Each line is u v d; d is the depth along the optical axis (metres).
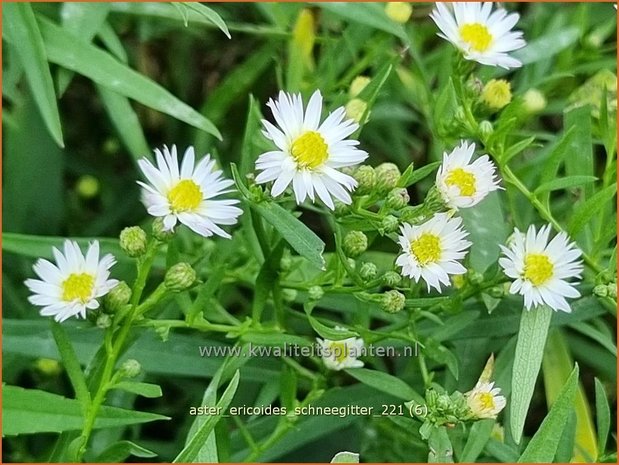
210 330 0.18
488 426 0.17
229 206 0.16
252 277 0.20
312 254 0.16
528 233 0.17
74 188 0.25
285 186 0.16
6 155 0.22
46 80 0.18
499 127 0.19
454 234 0.16
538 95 0.22
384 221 0.16
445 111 0.20
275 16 0.23
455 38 0.18
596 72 0.24
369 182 0.16
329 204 0.16
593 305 0.19
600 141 0.21
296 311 0.20
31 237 0.19
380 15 0.21
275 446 0.19
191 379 0.22
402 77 0.23
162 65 0.25
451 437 0.18
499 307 0.19
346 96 0.20
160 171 0.16
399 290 0.17
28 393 0.16
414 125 0.26
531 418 0.23
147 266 0.16
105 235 0.23
